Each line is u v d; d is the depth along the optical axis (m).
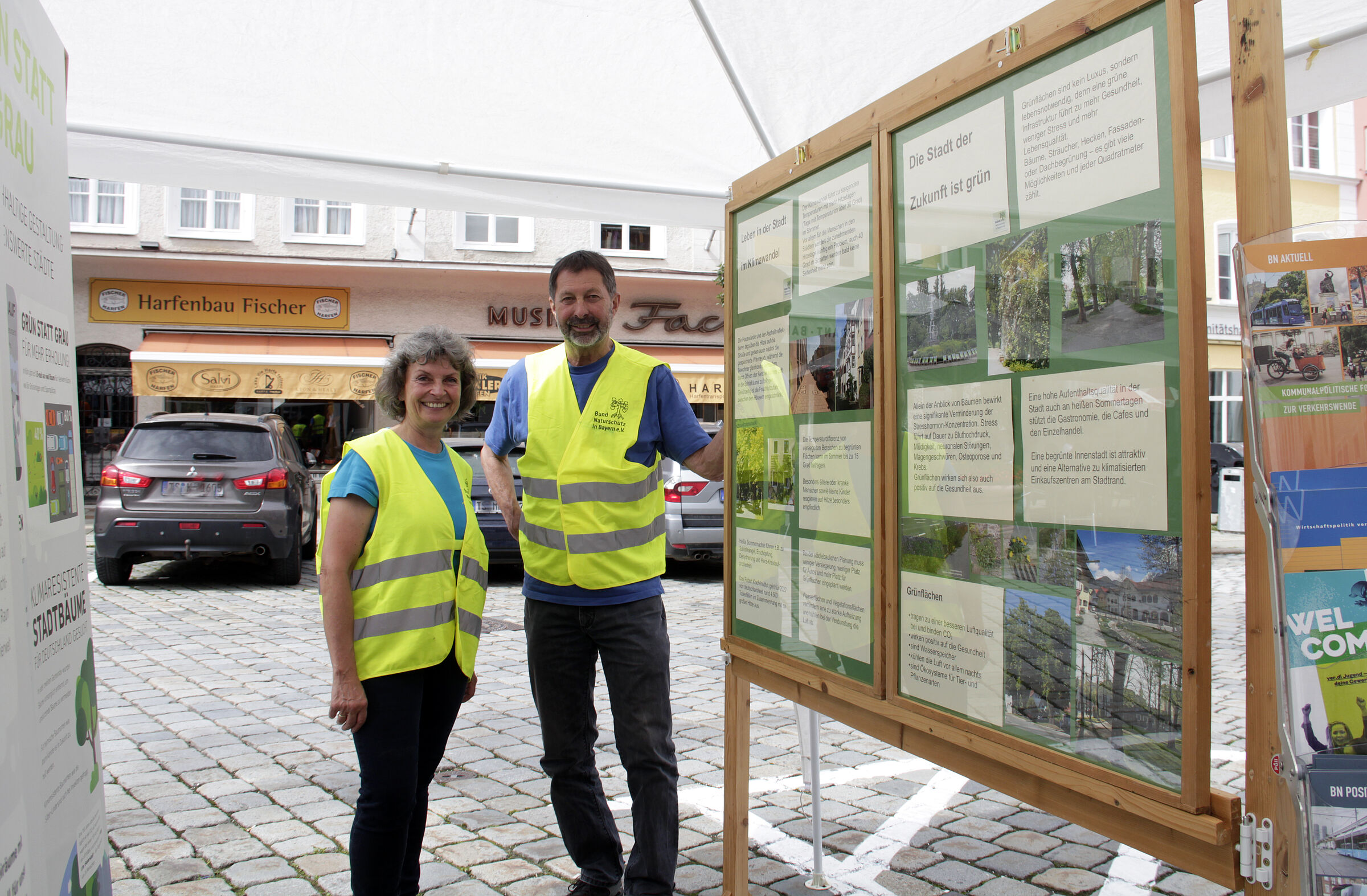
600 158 4.57
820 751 4.65
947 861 3.30
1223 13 3.32
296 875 3.12
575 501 2.79
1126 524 1.60
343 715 2.39
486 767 4.35
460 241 19.88
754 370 2.84
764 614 2.77
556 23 3.40
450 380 2.68
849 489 2.37
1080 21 1.68
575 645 2.87
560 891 3.01
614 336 20.91
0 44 1.41
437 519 2.56
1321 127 19.78
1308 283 1.38
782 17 3.36
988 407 1.90
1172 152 1.51
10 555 1.37
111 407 18.81
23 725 1.38
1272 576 1.39
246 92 3.86
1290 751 1.37
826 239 2.46
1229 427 18.69
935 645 2.06
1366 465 1.36
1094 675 1.67
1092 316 1.67
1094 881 3.13
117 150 4.12
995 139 1.88
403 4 3.22
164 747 4.57
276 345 18.94
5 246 1.41
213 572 10.82
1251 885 1.44
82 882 1.69
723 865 2.96
